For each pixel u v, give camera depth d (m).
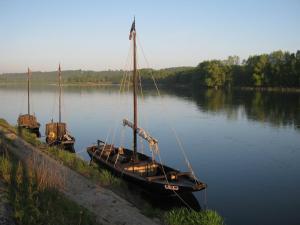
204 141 37.59
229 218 17.80
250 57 135.12
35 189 14.12
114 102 89.44
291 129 44.22
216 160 29.61
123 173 21.23
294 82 108.06
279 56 123.94
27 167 18.30
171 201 19.50
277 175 25.28
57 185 17.11
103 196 17.09
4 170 16.27
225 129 44.94
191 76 156.25
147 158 24.08
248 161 29.22
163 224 14.66
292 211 18.70
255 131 43.22
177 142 37.12
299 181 23.86
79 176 20.09
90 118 58.28
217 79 131.12
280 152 32.41
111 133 44.03
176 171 20.22
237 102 78.94
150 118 56.88
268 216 18.09
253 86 124.44
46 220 11.35
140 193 20.17
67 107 77.44
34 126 42.69
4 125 39.50
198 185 18.38
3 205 11.58
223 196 20.98
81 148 35.09
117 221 14.18
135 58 24.30
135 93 24.05
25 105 82.31
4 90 170.00
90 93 134.50
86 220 12.56
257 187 22.66
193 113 61.88
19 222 10.76
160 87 163.75
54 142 32.19
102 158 25.14
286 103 73.06
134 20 24.23
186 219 14.75
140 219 14.66
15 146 26.89
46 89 180.62
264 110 63.00
